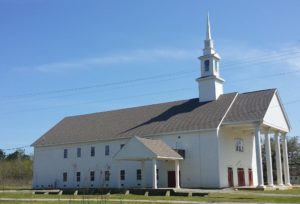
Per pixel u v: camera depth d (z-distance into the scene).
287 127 59.22
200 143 52.47
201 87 60.12
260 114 50.22
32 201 30.56
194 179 52.06
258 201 29.58
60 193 43.47
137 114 65.62
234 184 53.53
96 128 66.81
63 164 66.69
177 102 63.75
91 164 62.94
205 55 60.03
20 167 97.56
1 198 34.94
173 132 54.44
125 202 27.95
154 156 47.34
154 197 34.34
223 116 52.59
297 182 81.25
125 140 59.44
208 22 61.12
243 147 57.38
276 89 55.47
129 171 57.97
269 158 52.50
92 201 28.75
